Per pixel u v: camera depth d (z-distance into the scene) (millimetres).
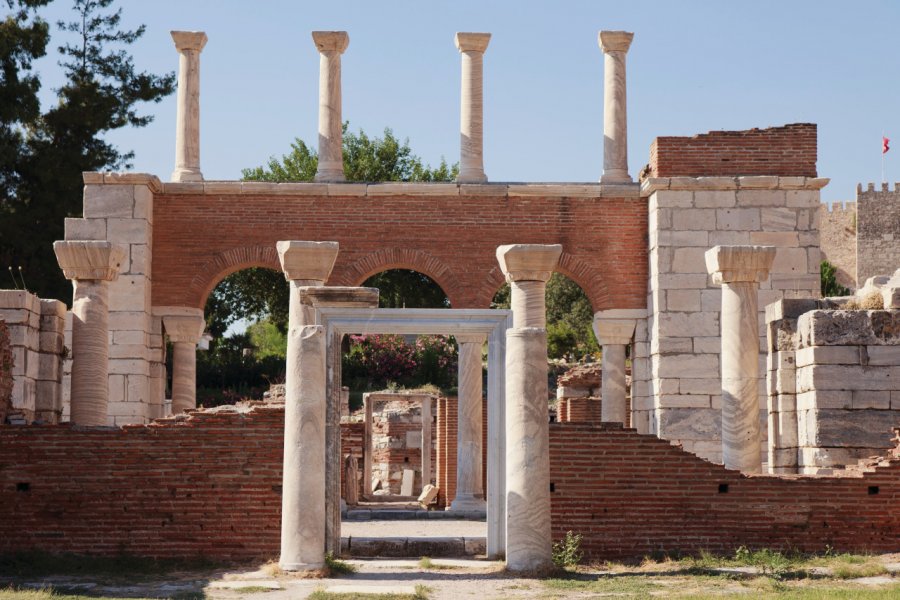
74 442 20375
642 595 16516
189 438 20406
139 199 30859
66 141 50594
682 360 30750
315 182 31922
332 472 20047
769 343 24859
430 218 31844
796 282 30984
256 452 20359
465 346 29953
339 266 31688
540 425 18609
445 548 20828
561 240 31953
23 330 24062
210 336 56375
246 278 56938
